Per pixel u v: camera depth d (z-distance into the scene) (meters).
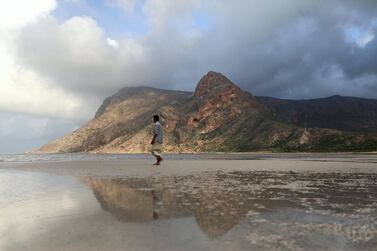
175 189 8.55
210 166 19.09
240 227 4.56
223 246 3.72
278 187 8.91
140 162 25.22
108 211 5.72
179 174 13.33
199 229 4.45
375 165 20.16
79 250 3.62
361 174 13.20
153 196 7.34
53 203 6.61
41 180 11.34
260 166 19.20
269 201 6.66
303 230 4.39
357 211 5.65
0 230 4.49
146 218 5.14
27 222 4.95
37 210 5.90
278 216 5.25
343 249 3.62
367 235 4.15
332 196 7.33
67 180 11.21
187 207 6.03
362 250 3.59
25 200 7.05
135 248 3.66
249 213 5.49
